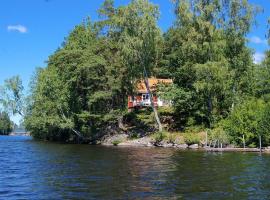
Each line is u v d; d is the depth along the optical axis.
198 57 55.97
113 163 29.61
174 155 37.38
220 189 18.28
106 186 19.03
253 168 26.23
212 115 55.62
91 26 76.50
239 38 57.50
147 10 52.84
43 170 25.28
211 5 55.06
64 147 53.06
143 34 52.75
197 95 57.84
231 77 55.00
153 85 68.81
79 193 17.36
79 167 26.97
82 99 66.44
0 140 83.31
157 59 64.44
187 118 60.78
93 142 66.50
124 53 54.88
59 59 65.88
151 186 19.02
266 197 16.55
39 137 90.81
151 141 56.78
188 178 21.59
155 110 59.22
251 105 48.22
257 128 45.78
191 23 55.47
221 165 28.08
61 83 67.19
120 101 67.12
